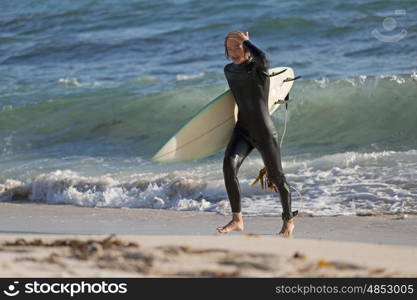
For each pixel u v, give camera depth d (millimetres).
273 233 25484
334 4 82375
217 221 29031
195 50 77625
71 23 97875
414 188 31516
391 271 15039
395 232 25156
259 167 37719
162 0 98250
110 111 54969
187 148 23703
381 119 47500
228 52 22094
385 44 68625
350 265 15383
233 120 23281
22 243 17188
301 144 45062
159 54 78375
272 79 24156
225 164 22375
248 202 32312
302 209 30125
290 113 49531
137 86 64500
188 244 17188
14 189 38969
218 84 57188
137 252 15727
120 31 90312
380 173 34094
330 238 24234
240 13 86812
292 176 34938
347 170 35031
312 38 75188
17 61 84500
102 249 16016
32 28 98875
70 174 40375
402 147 42469
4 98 64688
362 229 25938
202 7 91312
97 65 77375
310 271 14617
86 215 31688
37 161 46156
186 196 34500
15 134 53312
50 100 59031
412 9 77000
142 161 43938
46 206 35312
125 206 34594
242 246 16984
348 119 48031
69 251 15898
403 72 57719
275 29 78938
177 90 56656
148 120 53344
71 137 51844
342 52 68312
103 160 44969
